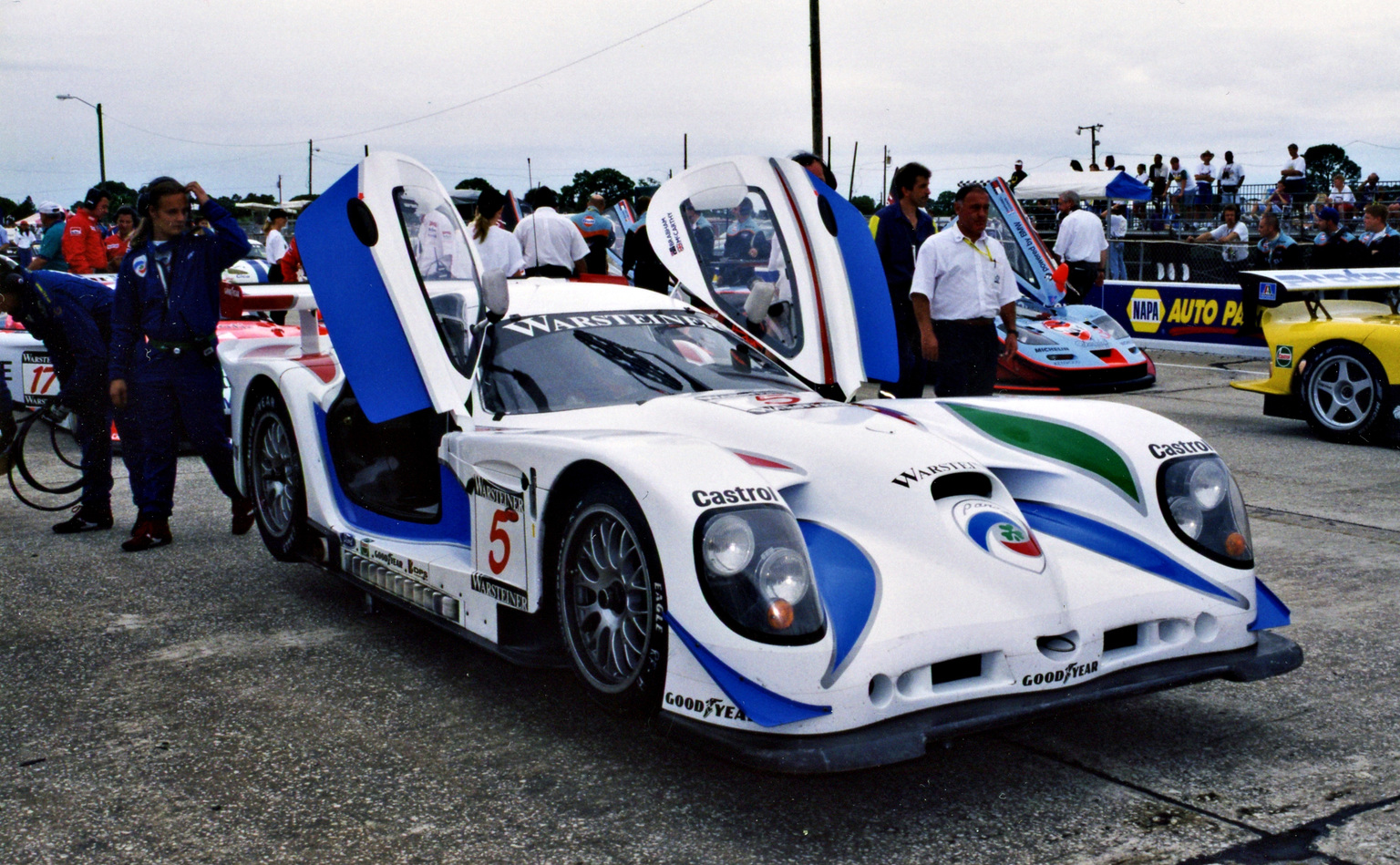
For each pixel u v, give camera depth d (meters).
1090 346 10.59
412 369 3.93
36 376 8.51
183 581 5.00
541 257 9.55
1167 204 20.66
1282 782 3.01
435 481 4.18
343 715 3.51
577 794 2.97
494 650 3.40
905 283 7.15
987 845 2.70
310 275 3.89
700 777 3.06
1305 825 2.78
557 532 3.22
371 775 3.09
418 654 4.06
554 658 3.30
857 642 2.68
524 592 3.29
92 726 3.44
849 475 3.22
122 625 4.40
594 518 3.08
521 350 3.93
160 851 2.70
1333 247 11.88
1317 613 4.40
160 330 5.36
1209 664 3.07
